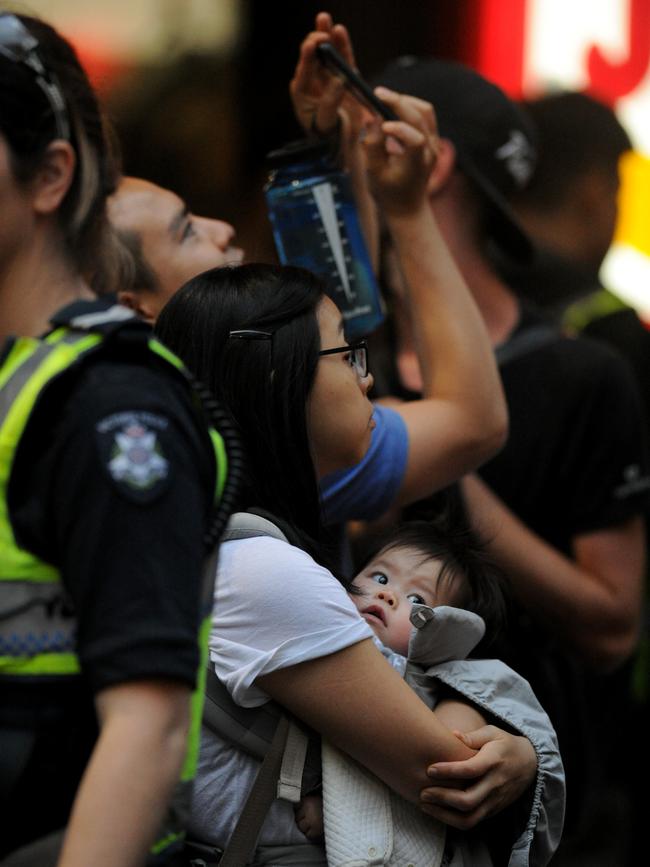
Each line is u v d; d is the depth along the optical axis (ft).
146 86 64.85
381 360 37.11
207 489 17.93
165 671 16.37
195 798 22.24
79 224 18.40
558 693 34.60
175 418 17.35
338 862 21.61
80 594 16.55
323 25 29.89
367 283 29.14
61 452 16.72
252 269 24.64
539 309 43.80
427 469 27.27
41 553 16.85
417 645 23.45
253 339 23.49
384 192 28.66
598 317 44.70
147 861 17.52
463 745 22.52
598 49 61.93
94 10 64.23
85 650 16.49
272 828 22.20
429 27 64.59
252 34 66.95
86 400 16.88
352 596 24.79
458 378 28.02
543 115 48.49
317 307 24.13
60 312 17.80
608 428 37.22
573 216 48.39
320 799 22.41
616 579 37.17
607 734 40.55
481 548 27.84
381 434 26.66
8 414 16.89
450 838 23.39
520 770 23.09
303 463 23.62
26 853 16.94
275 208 29.04
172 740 16.58
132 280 27.25
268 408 23.45
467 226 38.60
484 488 34.68
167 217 28.35
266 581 21.83
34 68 17.76
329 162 29.25
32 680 16.89
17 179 17.74
